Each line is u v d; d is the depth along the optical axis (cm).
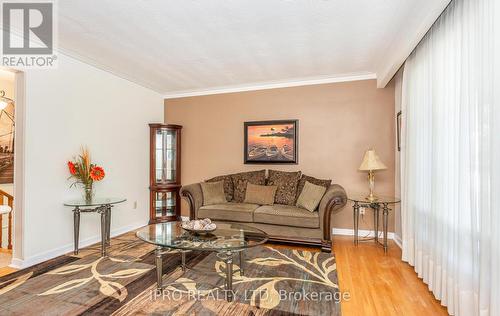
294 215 330
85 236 342
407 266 279
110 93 382
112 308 196
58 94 307
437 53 217
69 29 258
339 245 347
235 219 355
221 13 230
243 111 454
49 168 296
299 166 420
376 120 387
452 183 192
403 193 302
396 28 254
